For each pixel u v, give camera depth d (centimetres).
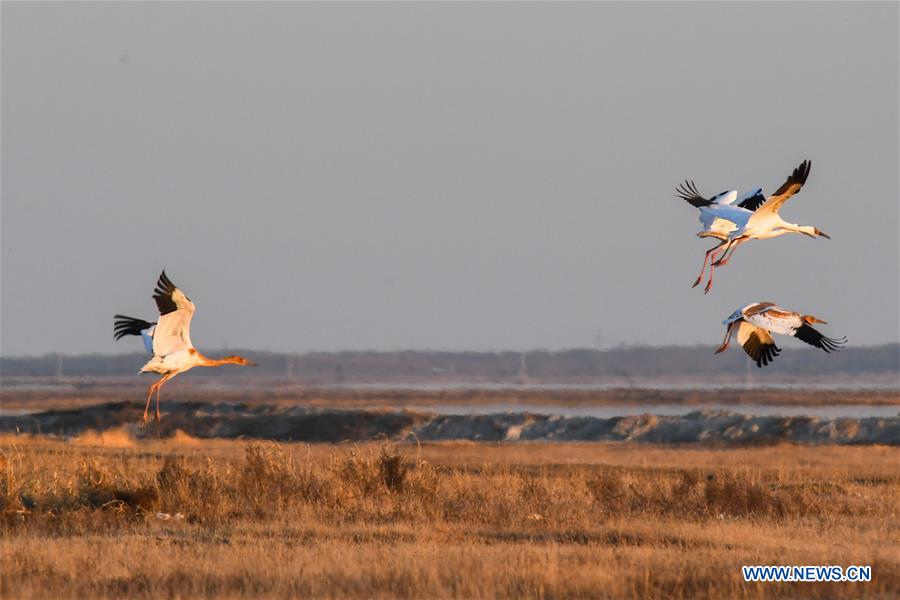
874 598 5609
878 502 9175
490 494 8662
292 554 6134
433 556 6066
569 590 5478
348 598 5244
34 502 7675
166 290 7012
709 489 8756
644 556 6244
